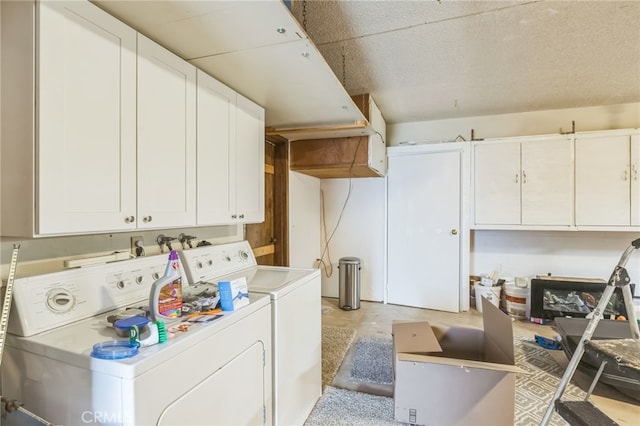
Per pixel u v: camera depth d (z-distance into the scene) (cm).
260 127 224
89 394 90
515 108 371
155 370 91
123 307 130
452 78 285
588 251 373
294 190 364
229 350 121
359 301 400
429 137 423
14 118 98
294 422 170
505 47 232
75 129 105
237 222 195
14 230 100
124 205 122
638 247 134
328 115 259
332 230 447
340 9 187
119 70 120
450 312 380
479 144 375
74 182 105
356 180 436
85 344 97
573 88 309
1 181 102
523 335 312
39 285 109
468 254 381
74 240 136
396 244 409
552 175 351
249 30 137
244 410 130
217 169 176
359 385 223
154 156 135
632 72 274
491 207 371
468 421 165
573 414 125
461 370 166
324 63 168
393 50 236
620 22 200
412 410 173
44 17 96
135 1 114
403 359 174
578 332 247
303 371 182
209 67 171
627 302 138
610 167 335
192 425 103
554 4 183
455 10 188
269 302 150
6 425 90
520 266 397
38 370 98
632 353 119
